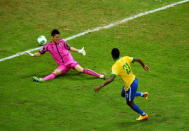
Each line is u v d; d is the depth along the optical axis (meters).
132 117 34.44
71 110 35.62
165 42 52.38
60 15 62.31
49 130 32.06
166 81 41.69
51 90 39.62
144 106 36.41
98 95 38.59
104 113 35.16
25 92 39.19
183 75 43.03
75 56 48.88
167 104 36.59
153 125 32.81
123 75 32.97
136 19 60.66
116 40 53.31
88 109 35.88
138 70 44.47
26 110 35.62
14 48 51.38
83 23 59.34
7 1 68.31
